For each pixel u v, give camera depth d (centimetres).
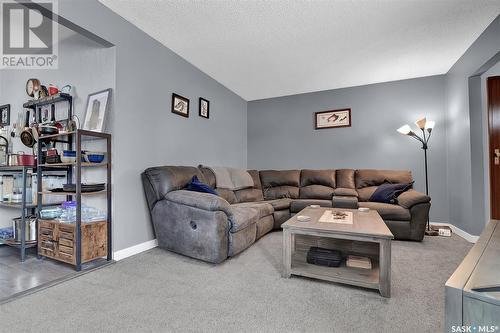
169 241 238
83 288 168
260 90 442
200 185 265
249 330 124
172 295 160
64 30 249
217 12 226
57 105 274
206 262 219
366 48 290
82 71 252
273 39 272
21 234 219
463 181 306
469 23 240
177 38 271
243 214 244
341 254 209
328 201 342
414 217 278
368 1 210
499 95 288
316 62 327
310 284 177
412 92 378
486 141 292
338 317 136
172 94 297
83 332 122
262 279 185
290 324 129
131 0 210
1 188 244
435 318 135
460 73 311
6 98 323
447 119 353
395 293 163
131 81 243
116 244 224
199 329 125
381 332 123
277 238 300
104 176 231
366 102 407
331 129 430
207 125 372
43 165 220
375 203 313
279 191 404
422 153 370
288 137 464
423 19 234
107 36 218
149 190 249
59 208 233
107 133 227
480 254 84
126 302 150
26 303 148
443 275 190
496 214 283
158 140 276
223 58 318
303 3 212
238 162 465
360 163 409
